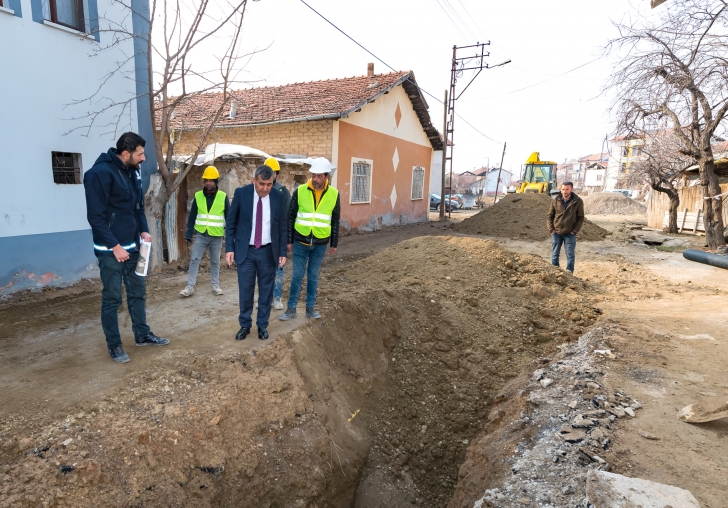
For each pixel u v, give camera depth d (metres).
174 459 3.13
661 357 4.71
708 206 13.21
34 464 2.74
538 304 6.99
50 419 3.15
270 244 4.59
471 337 6.11
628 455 3.06
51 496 2.61
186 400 3.56
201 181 9.29
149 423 3.24
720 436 3.26
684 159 16.97
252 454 3.53
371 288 6.55
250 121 13.58
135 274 4.29
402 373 5.58
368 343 5.58
